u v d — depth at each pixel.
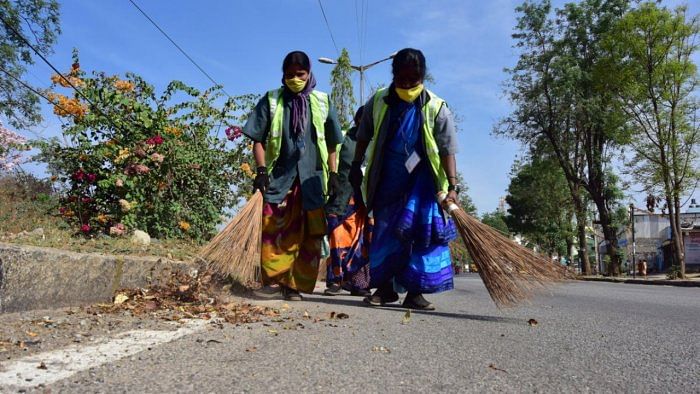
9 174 7.53
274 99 4.82
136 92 7.76
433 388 2.00
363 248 5.87
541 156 28.55
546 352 2.72
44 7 12.95
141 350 2.44
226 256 4.11
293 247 4.77
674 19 21.61
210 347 2.57
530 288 3.99
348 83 20.47
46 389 1.80
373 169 4.54
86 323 3.01
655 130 22.56
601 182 27.31
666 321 4.13
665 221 48.59
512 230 49.66
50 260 3.28
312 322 3.51
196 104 7.93
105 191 6.48
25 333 2.66
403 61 4.33
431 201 4.44
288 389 1.92
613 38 22.62
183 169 7.00
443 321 3.77
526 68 26.58
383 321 3.69
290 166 4.79
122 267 3.89
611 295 7.35
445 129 4.40
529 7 26.06
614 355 2.69
